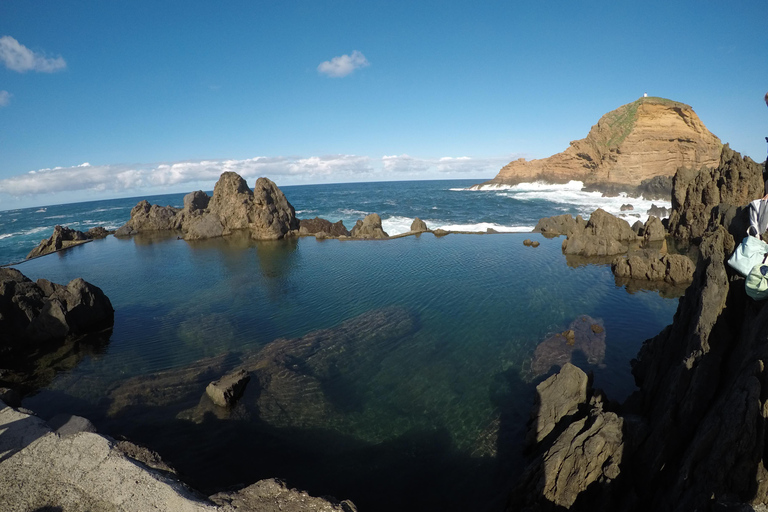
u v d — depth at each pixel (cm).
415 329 2202
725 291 1020
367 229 5175
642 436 969
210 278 3384
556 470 977
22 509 851
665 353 1256
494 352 1916
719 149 9275
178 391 1623
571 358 1819
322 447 1305
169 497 880
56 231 5312
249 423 1418
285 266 3716
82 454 1012
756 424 662
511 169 13012
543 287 2852
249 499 880
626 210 6888
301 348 1972
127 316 2539
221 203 6369
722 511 643
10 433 1086
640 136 9356
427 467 1216
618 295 2661
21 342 2102
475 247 4241
